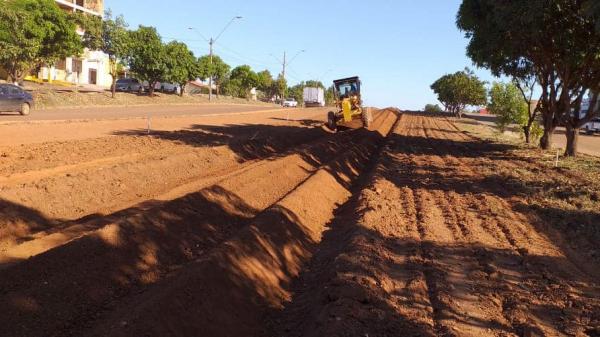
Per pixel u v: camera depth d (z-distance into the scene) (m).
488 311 5.88
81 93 38.31
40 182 9.95
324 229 10.15
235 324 5.79
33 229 8.70
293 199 10.18
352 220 9.93
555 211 10.48
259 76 83.31
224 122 30.06
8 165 12.14
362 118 26.66
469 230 9.19
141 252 7.14
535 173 15.76
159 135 20.45
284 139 22.89
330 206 11.71
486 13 19.16
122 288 6.30
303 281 7.49
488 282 6.77
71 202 9.93
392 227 9.27
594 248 8.28
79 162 13.16
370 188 12.77
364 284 6.23
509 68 23.88
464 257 7.74
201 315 5.54
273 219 8.68
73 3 60.78
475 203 11.41
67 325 5.28
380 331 5.22
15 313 5.12
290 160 15.77
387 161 18.31
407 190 12.88
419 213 10.43
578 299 6.23
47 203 9.45
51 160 13.22
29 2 32.69
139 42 45.09
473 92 58.59
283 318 6.20
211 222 9.20
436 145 25.66
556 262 7.58
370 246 7.81
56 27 33.47
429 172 16.06
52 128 19.88
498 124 31.77
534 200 11.70
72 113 28.66
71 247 6.44
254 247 7.43
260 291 6.67
